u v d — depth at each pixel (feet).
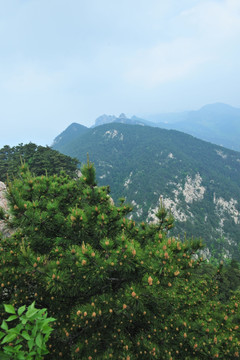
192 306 16.79
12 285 13.41
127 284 13.89
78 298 15.49
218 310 17.72
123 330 13.93
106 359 11.48
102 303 13.61
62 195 19.40
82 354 12.24
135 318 13.80
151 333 14.06
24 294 13.28
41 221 14.90
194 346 12.83
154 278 11.91
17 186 17.81
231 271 119.85
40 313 5.98
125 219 17.81
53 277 11.59
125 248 12.84
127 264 12.34
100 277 12.07
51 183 20.01
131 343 13.00
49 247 16.71
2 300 13.43
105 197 18.26
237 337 14.35
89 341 12.82
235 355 12.37
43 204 16.87
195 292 18.67
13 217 14.99
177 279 12.59
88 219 16.30
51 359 12.50
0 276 12.73
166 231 17.94
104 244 12.92
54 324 13.23
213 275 21.80
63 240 16.33
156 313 15.02
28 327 5.93
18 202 14.03
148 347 12.77
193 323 14.61
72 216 14.74
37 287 14.23
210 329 13.96
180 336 13.66
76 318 12.19
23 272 12.85
